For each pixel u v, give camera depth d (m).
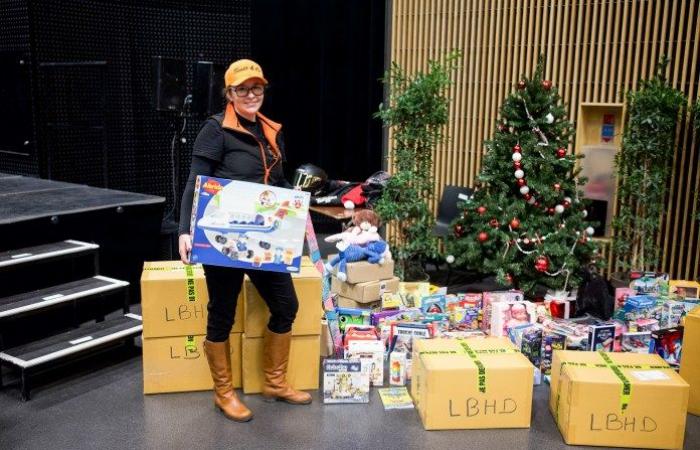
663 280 4.55
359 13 7.57
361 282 4.26
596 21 5.45
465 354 3.25
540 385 3.65
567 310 4.54
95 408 3.28
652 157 4.91
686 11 5.14
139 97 6.43
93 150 6.22
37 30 5.68
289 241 2.92
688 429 3.19
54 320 4.24
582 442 2.98
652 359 3.24
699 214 5.00
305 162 8.09
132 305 4.84
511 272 4.85
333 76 7.78
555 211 4.82
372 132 7.81
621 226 5.24
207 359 3.20
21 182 5.45
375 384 3.55
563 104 4.91
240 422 3.13
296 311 3.19
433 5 6.25
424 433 3.06
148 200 4.80
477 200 5.11
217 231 2.84
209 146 2.86
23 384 3.34
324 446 2.92
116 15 6.18
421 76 5.05
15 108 5.90
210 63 5.66
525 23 5.74
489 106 6.04
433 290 4.48
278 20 7.71
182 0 6.50
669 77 5.22
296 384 3.47
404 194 5.12
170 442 2.95
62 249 4.03
